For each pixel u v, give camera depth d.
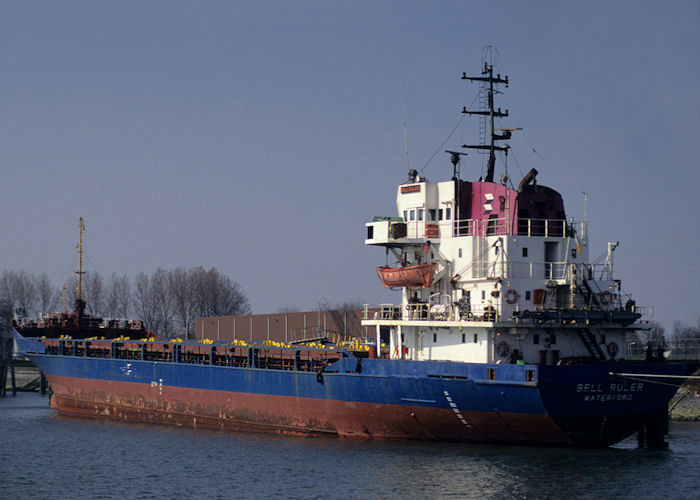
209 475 78.56
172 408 106.50
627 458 80.62
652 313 84.25
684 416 108.62
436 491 70.75
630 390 79.44
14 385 155.25
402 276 85.88
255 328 152.12
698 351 90.81
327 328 136.38
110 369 114.12
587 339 83.38
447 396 80.88
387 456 81.50
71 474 80.88
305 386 91.50
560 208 85.81
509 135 90.88
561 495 69.38
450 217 87.19
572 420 78.12
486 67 91.31
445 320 83.81
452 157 88.94
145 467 82.56
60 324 136.62
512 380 76.75
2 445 94.50
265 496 71.62
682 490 70.56
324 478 75.50
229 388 99.62
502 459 79.31
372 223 90.00
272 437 93.38
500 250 82.38
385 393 84.88
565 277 82.56
